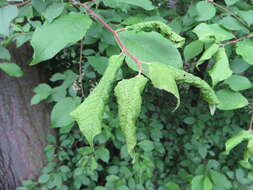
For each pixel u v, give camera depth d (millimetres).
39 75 801
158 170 941
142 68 230
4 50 423
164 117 983
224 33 372
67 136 842
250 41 375
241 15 417
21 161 802
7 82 727
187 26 489
